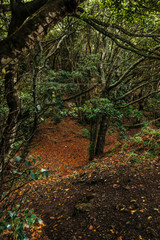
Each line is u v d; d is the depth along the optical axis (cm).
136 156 523
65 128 1230
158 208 281
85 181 454
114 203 317
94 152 915
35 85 233
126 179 394
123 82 934
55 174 678
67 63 1454
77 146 1082
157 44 547
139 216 273
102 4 352
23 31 140
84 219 295
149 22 433
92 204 329
